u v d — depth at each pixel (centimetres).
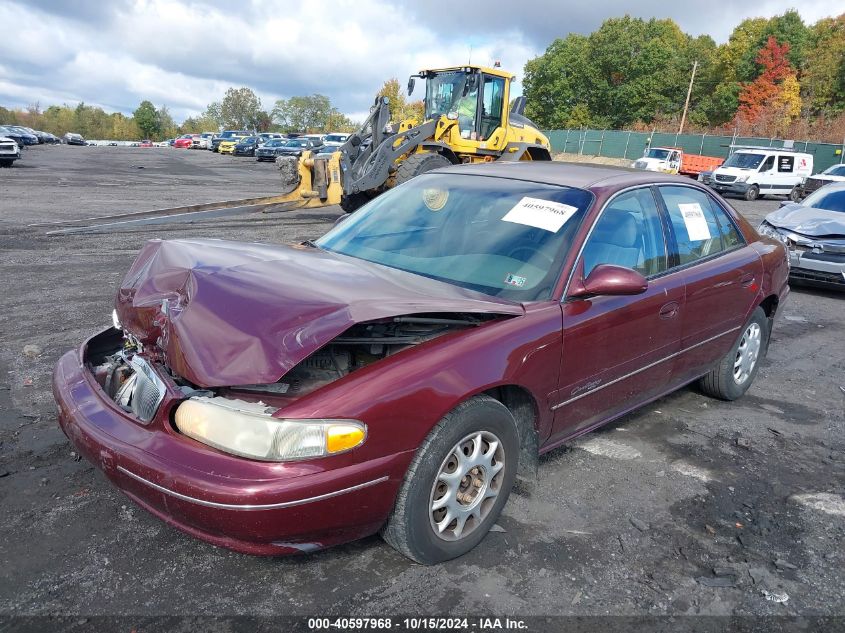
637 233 363
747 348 482
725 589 270
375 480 238
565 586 265
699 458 388
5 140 2569
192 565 266
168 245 314
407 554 264
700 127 7106
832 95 6781
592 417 348
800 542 306
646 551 292
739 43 7456
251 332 238
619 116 7550
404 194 401
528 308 299
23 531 282
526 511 318
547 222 337
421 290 286
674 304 372
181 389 246
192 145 6744
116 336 336
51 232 1059
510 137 1470
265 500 218
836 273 861
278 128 12875
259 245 343
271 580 259
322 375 267
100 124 14300
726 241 446
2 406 404
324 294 256
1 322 577
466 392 258
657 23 8069
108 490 316
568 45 7694
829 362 598
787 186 2697
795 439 423
